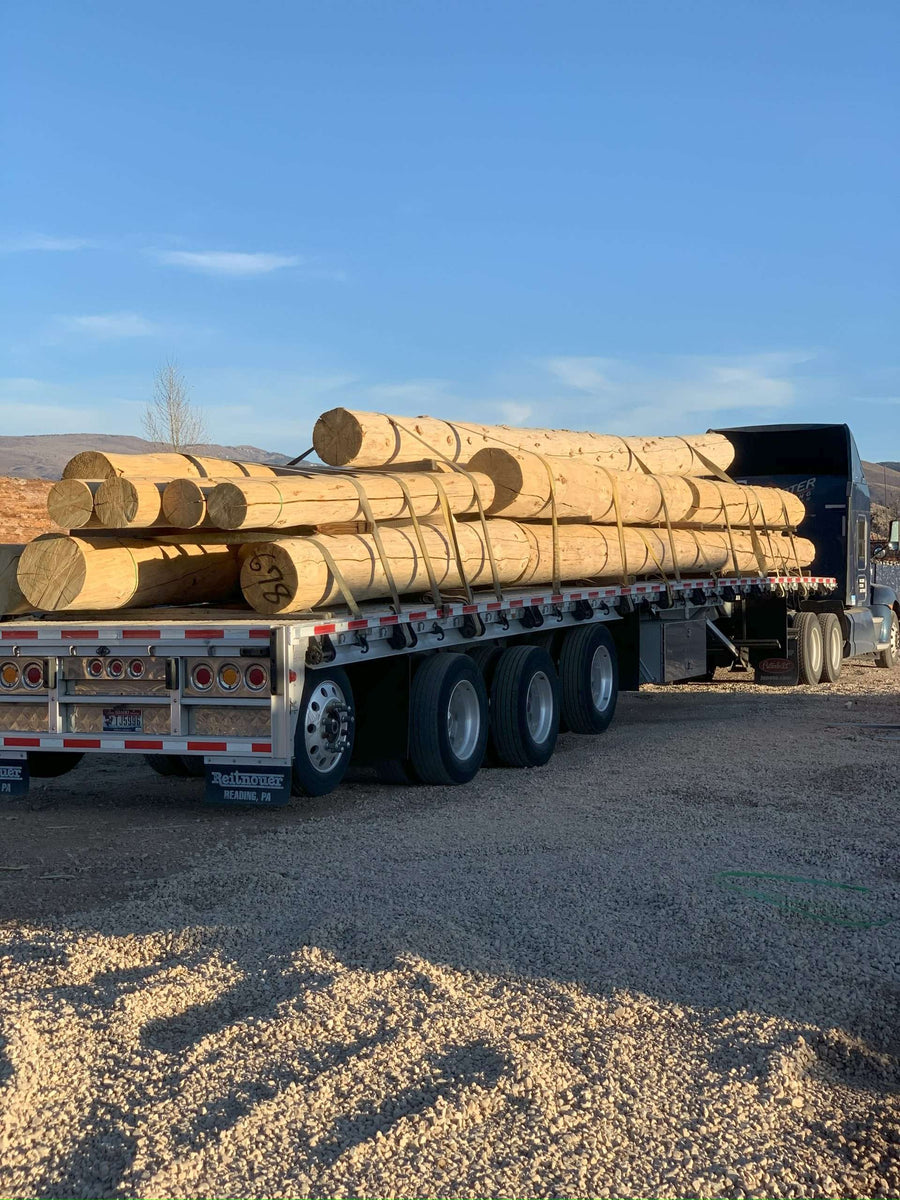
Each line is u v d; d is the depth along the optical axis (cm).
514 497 1043
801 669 1662
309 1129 370
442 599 978
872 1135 374
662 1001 472
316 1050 425
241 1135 365
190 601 924
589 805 862
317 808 879
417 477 941
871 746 1108
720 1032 441
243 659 796
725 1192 340
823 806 841
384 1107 383
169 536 855
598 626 1245
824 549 1844
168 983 493
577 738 1216
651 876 652
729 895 615
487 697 1016
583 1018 454
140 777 1041
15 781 867
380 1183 342
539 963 516
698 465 1507
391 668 939
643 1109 382
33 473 17325
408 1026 442
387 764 964
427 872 671
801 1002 474
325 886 646
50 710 843
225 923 580
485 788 948
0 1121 377
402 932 548
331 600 842
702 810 833
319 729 841
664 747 1126
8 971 523
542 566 1091
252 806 893
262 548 809
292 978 499
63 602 816
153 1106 385
